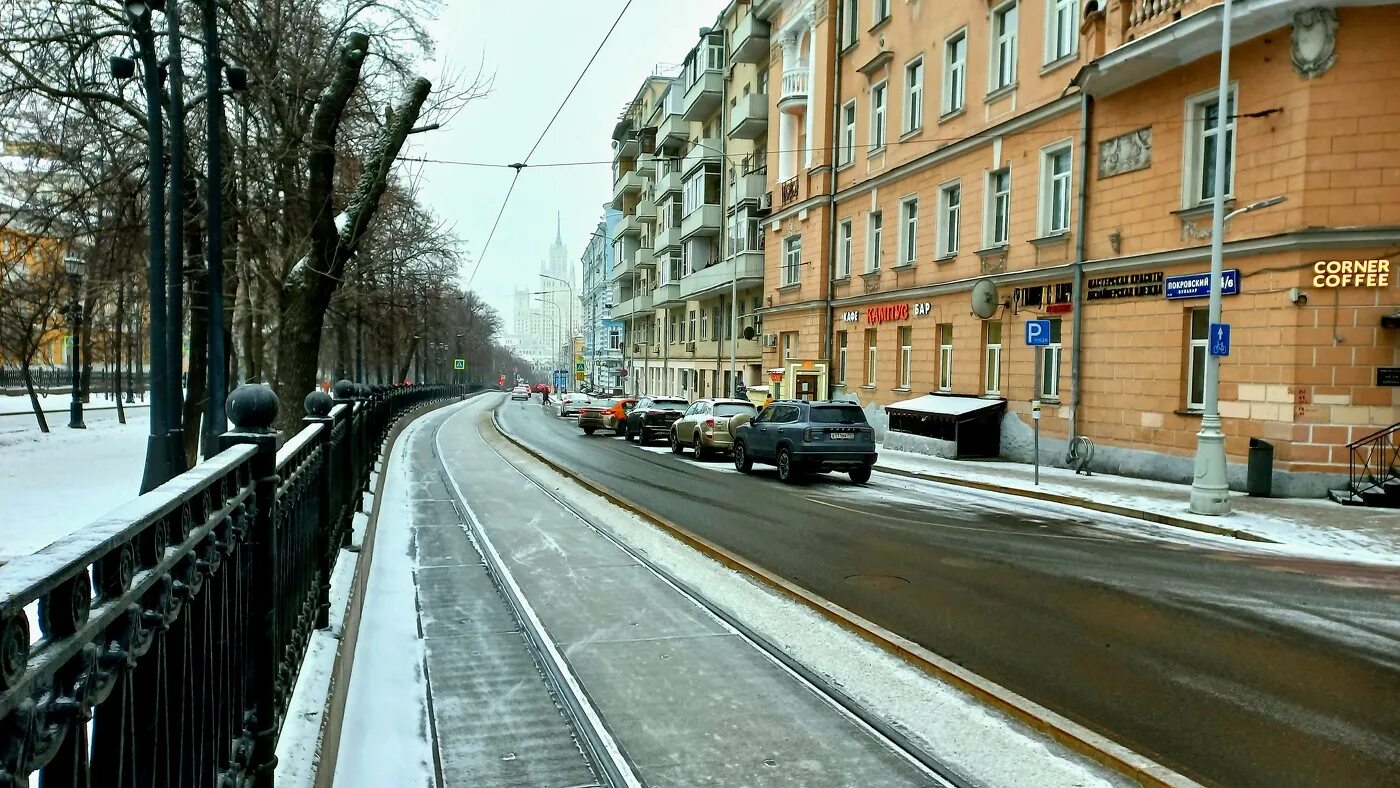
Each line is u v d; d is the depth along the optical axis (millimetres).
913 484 16250
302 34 15117
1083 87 16359
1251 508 12195
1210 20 13281
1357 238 12648
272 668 2723
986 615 6777
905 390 24094
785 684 5004
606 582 7328
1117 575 8336
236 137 15484
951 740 4281
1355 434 12805
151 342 11898
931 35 22891
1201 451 11906
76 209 14266
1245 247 13719
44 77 13195
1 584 984
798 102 30516
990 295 19734
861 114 26922
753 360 37156
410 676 4992
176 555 1706
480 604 6590
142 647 1502
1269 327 13430
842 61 28391
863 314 26594
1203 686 5203
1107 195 16812
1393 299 12664
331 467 5355
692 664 5309
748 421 20516
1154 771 3869
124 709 1464
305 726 3195
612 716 4496
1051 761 4070
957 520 11734
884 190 25484
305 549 3984
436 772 3828
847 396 27469
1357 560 9344
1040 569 8562
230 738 2299
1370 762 4160
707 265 43000
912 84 24281
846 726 4434
